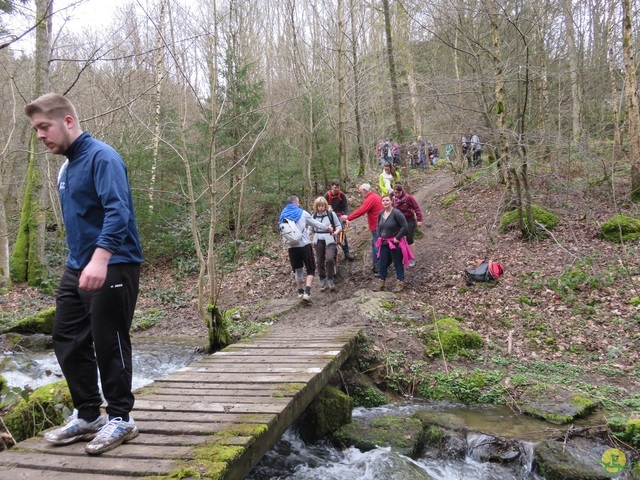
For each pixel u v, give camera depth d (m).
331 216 9.83
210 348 7.21
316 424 5.00
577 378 5.94
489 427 4.95
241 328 7.75
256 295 10.37
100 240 2.46
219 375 4.72
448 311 8.02
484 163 13.16
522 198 9.87
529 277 8.50
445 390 5.93
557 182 10.89
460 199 13.62
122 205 2.56
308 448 4.90
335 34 18.75
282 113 15.16
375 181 18.14
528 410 5.24
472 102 10.80
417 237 12.02
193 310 9.99
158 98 13.31
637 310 7.04
